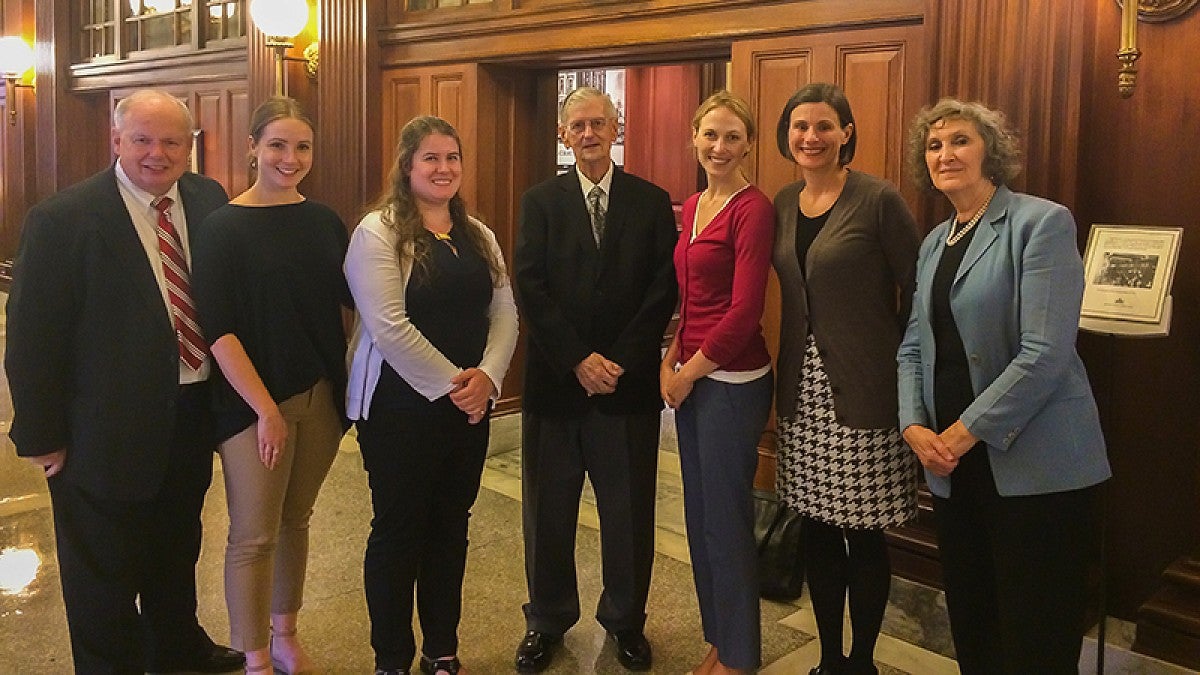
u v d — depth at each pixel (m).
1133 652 2.79
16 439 2.29
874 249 2.41
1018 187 2.97
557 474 2.81
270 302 2.42
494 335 2.58
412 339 2.37
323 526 3.96
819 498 2.48
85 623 2.40
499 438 5.09
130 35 7.38
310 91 5.64
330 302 2.53
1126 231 2.65
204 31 6.57
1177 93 2.82
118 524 2.38
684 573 3.57
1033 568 2.12
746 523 2.59
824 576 2.63
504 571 3.57
